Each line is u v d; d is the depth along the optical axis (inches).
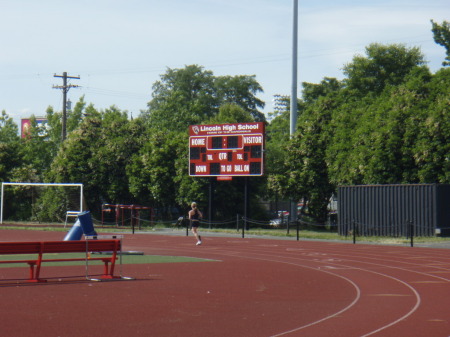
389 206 1654.8
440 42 2465.6
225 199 2235.5
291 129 2325.3
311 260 1086.4
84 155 2564.0
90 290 677.9
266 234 1839.3
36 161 3211.1
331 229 2242.9
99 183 2541.8
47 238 1722.4
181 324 484.4
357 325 482.9
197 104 3523.6
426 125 1815.9
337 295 654.5
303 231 2047.2
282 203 3344.0
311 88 3570.4
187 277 815.7
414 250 1302.9
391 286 732.7
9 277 799.1
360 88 2940.5
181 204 2266.2
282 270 916.0
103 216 2461.9
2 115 3476.9
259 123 1909.4
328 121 2298.2
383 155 1909.4
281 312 544.1
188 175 2218.3
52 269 903.7
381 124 1967.3
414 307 573.6
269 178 2289.6
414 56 2960.1
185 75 3973.9
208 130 2000.5
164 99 3929.6
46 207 2534.5
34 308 553.6
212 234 1897.1
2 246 716.7
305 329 466.3
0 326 467.8
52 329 458.3
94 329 460.4
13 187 2586.1
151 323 487.2
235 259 1106.1
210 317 516.7
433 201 1572.3
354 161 1999.3
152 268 931.3
